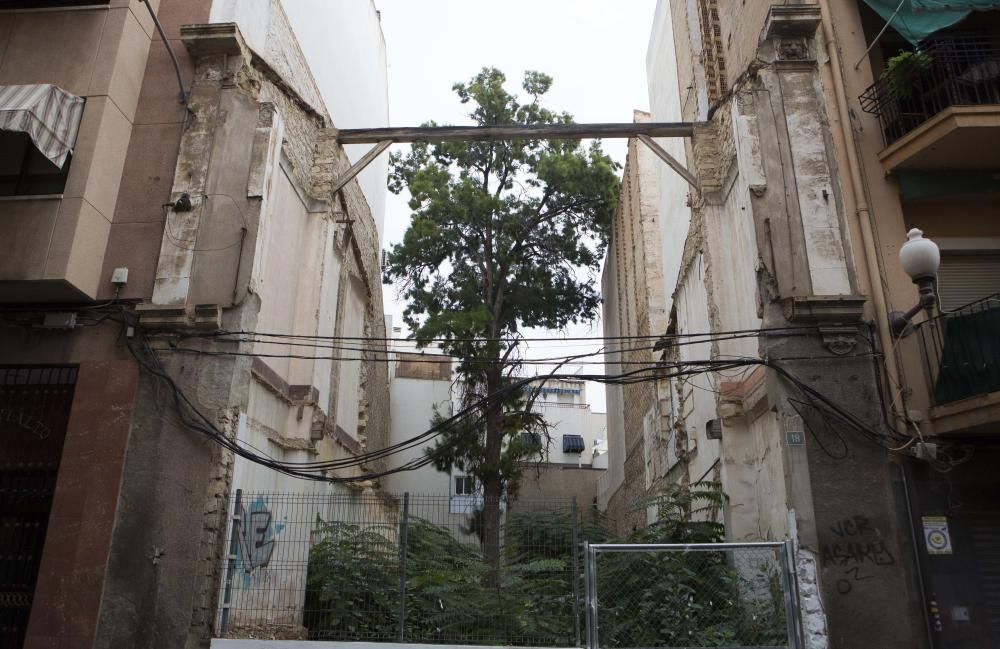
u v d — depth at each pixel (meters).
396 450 10.55
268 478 11.72
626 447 26.11
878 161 10.97
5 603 9.77
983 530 9.41
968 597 9.12
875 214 10.73
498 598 10.06
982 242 10.85
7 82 11.12
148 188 11.39
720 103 13.60
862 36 11.59
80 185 10.60
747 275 11.98
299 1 14.95
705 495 12.58
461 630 9.84
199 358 10.46
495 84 23.33
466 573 10.66
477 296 21.59
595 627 8.14
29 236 10.33
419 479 27.22
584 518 12.32
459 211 21.52
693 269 15.46
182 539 9.76
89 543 9.64
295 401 12.93
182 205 11.16
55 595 9.45
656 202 22.30
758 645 8.59
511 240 22.72
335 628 10.33
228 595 9.80
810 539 9.39
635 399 24.06
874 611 9.12
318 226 14.02
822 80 11.47
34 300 10.75
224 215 11.23
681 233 16.97
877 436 9.67
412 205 21.83
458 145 22.92
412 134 14.57
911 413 9.68
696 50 16.16
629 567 9.37
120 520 9.76
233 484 10.20
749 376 12.21
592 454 38.53
